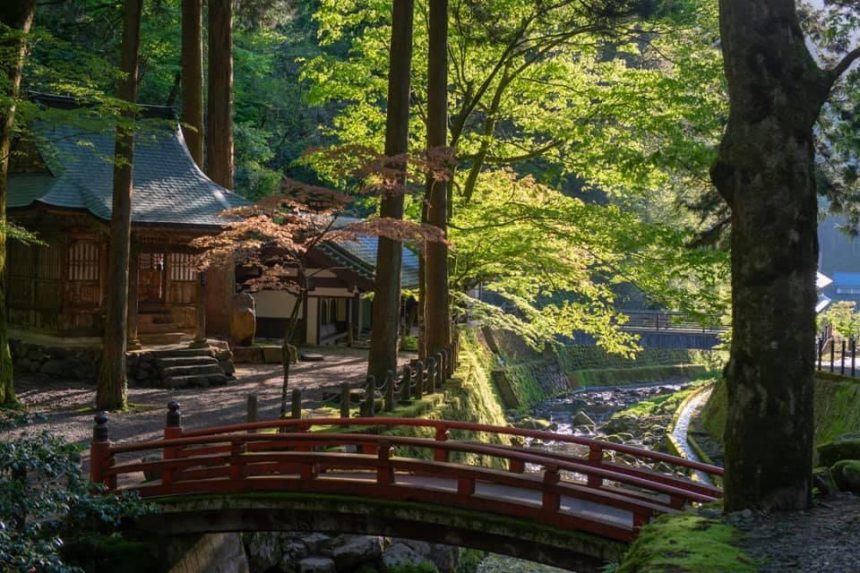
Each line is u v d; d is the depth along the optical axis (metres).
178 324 21.38
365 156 13.59
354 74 20.11
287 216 14.02
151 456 12.38
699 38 17.31
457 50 20.75
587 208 16.83
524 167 32.84
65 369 19.00
